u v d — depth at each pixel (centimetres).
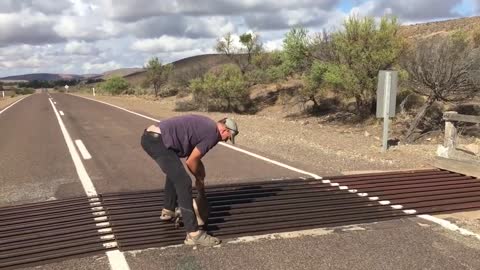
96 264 441
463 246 488
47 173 842
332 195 680
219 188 710
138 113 2178
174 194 541
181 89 3869
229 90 2494
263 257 455
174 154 490
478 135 1388
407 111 1664
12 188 734
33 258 454
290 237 511
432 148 1116
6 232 528
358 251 471
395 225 553
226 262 443
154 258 452
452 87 1369
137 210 597
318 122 1898
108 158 984
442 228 544
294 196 672
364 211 606
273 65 2927
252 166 889
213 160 953
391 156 1012
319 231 530
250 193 684
